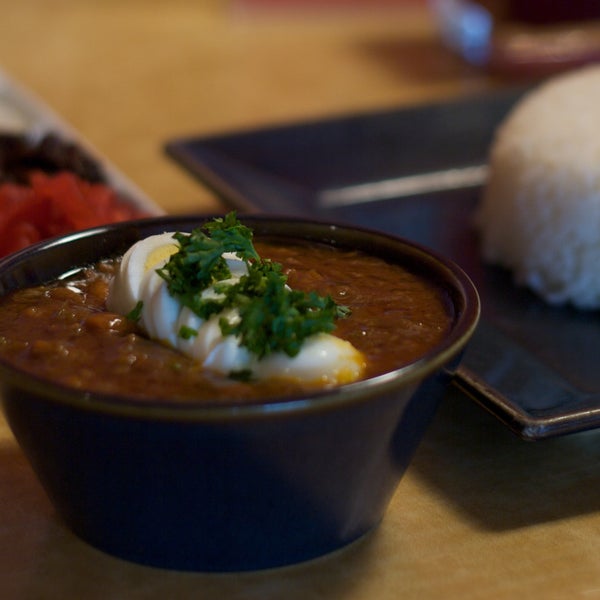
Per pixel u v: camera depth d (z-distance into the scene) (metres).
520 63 0.90
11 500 0.36
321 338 0.32
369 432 0.31
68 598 0.32
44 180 0.48
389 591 0.33
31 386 0.30
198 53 0.98
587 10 0.90
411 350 0.33
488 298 0.53
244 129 0.64
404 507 0.36
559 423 0.37
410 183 0.65
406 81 0.90
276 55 0.98
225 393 0.31
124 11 1.16
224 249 0.33
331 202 0.62
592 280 0.52
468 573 0.34
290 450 0.31
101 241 0.38
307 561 0.34
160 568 0.33
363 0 1.20
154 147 0.73
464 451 0.39
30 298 0.35
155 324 0.33
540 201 0.54
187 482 0.31
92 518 0.33
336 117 0.66
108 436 0.30
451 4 1.02
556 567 0.34
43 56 0.97
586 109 0.59
